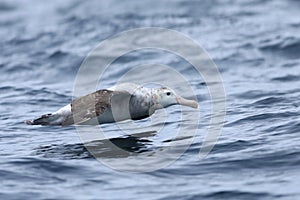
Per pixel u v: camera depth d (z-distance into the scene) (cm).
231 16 3356
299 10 3441
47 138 1686
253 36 2950
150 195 1295
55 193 1313
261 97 2009
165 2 3684
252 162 1430
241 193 1283
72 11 3762
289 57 2630
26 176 1399
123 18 3466
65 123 1512
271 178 1341
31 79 2564
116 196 1295
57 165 1455
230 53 2711
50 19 3634
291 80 2259
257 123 1708
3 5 4078
